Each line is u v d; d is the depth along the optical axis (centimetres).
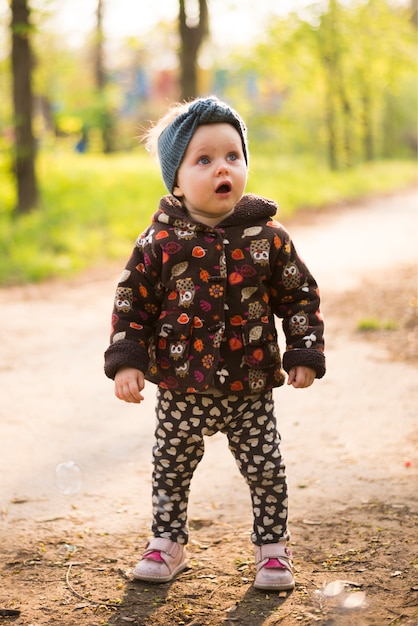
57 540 320
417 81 3828
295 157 3159
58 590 279
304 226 1463
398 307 740
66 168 2052
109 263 1121
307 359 266
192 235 265
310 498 353
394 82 2755
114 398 528
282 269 271
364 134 3166
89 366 611
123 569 294
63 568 296
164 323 266
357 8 2452
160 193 1728
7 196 1520
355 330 684
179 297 264
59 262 1067
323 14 2406
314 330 270
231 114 268
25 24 1338
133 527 332
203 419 269
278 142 3306
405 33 2539
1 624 255
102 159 2469
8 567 297
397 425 452
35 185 1418
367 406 489
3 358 634
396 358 598
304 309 272
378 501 346
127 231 1323
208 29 1719
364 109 2961
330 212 1692
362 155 3559
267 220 271
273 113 3014
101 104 3120
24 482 384
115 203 1589
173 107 296
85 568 296
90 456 420
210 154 264
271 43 2459
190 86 1669
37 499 363
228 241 265
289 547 305
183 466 279
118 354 265
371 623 247
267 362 266
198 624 253
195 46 1664
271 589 271
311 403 500
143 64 4416
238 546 310
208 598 270
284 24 2428
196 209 270
